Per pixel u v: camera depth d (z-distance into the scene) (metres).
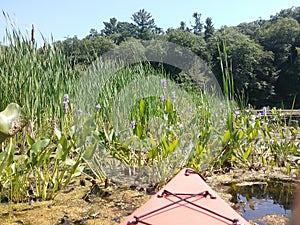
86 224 1.73
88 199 2.14
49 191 2.15
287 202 2.10
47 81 3.34
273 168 3.02
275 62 27.81
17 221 1.77
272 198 2.19
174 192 1.58
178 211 1.37
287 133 3.53
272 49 31.16
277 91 24.33
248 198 2.20
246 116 3.79
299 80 24.97
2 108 3.03
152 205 1.44
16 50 3.33
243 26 38.09
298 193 0.41
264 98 19.81
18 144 3.04
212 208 1.40
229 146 2.91
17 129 0.99
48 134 3.15
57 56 3.65
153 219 1.30
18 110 1.02
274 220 1.78
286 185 2.50
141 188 2.36
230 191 2.37
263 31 34.12
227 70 3.01
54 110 3.24
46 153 2.19
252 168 2.99
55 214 1.87
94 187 2.38
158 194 1.56
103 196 2.20
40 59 3.48
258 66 23.36
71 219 1.79
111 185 2.41
